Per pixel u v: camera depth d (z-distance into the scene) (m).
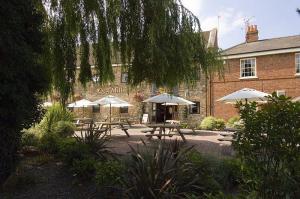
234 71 25.78
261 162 3.77
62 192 7.00
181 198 5.38
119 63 11.15
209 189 6.03
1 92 5.92
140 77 11.24
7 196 6.74
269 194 3.73
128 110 30.09
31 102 6.81
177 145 7.81
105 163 6.79
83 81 10.83
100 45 10.50
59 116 13.87
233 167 6.85
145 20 10.22
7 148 6.38
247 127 3.81
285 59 23.92
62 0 9.80
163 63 10.06
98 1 9.89
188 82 11.57
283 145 3.61
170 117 28.52
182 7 10.87
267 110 3.69
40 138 10.29
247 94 16.70
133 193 5.54
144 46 10.18
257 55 24.84
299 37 25.31
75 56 10.13
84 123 18.84
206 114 26.61
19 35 6.38
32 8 6.98
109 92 30.03
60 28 9.91
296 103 3.60
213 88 26.64
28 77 6.70
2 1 6.08
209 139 14.72
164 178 5.59
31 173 7.79
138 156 6.20
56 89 10.45
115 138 14.82
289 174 3.58
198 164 6.59
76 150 8.22
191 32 10.95
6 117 6.14
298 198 3.54
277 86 24.08
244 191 4.25
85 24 9.97
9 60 6.10
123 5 10.28
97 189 6.77
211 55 11.98
